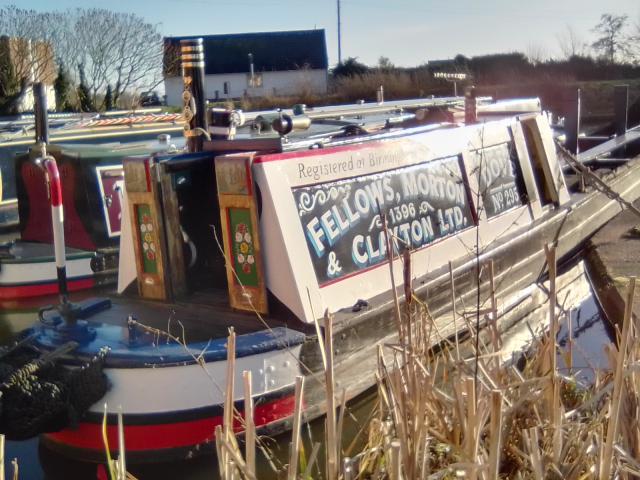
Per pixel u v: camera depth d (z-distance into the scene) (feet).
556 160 25.30
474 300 19.12
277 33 206.39
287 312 15.02
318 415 14.69
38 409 12.67
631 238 28.76
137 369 13.29
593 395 11.91
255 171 15.02
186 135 17.46
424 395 10.26
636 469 10.07
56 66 102.73
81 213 24.62
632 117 57.88
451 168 19.76
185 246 16.65
